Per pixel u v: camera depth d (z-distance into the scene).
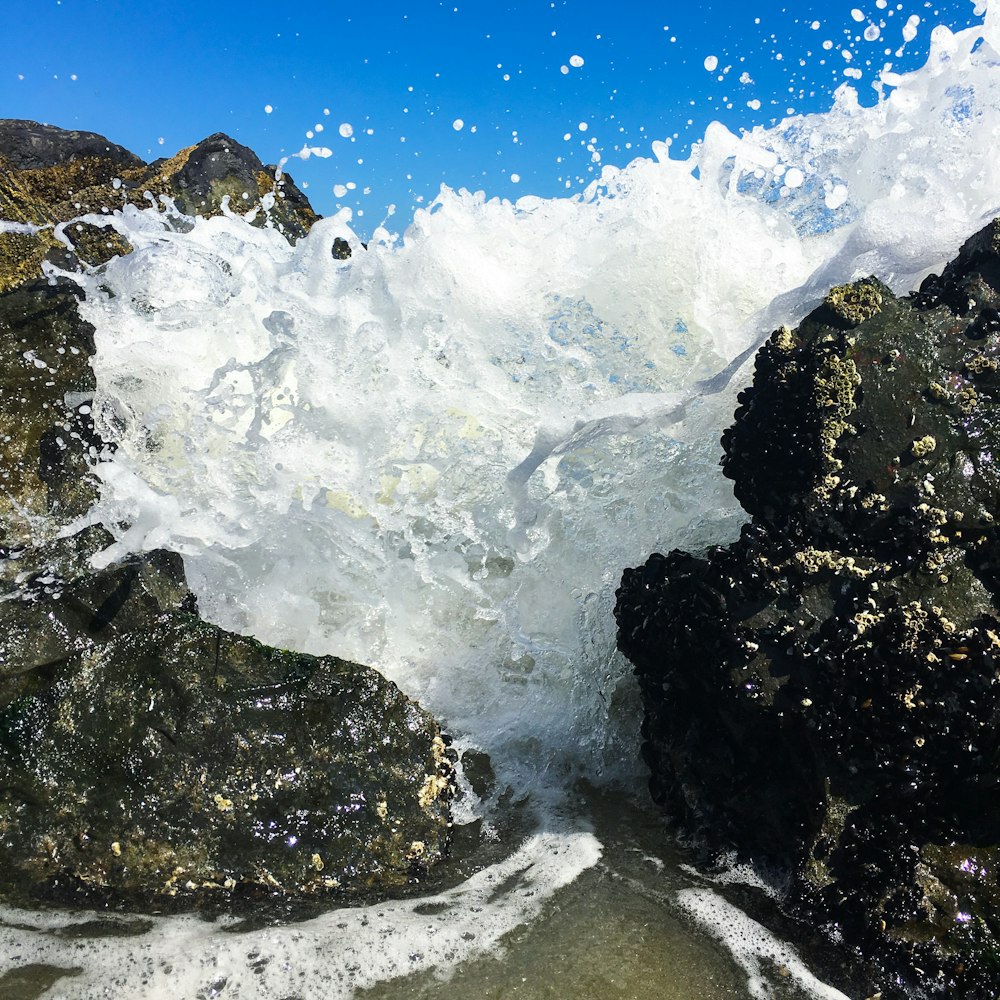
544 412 2.09
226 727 1.54
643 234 2.15
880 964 1.34
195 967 1.32
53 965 1.32
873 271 1.86
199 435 2.08
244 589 1.98
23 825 1.49
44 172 2.69
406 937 1.38
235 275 2.30
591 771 1.77
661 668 1.63
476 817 1.67
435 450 2.07
